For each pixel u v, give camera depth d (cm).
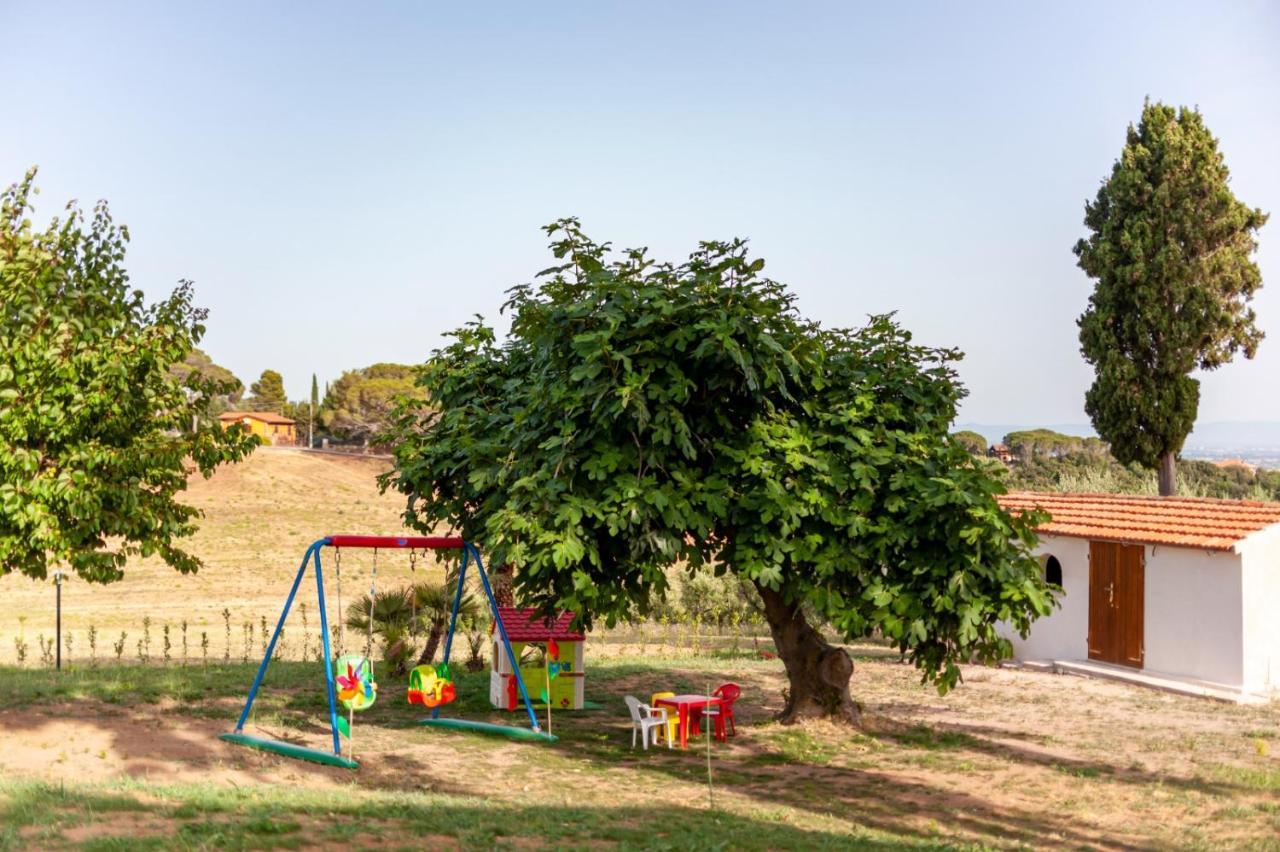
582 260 1279
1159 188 3212
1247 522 1931
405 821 935
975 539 1238
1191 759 1371
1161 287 3195
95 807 916
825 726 1516
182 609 3709
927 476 1319
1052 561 2275
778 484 1259
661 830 970
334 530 5478
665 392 1210
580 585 1213
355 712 1620
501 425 1486
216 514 5525
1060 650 2202
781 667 2197
